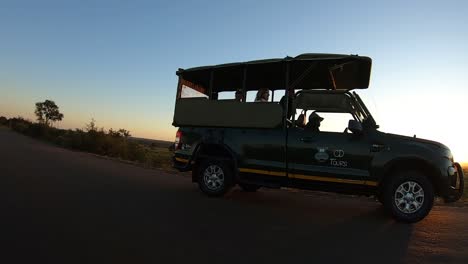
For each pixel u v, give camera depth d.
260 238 5.55
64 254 4.57
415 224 6.85
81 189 9.44
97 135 31.45
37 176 11.34
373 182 7.11
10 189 8.80
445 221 7.25
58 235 5.32
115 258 4.48
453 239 5.84
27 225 5.78
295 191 11.23
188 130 9.27
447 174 6.84
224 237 5.54
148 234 5.54
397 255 4.95
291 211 7.77
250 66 8.66
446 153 7.03
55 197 8.12
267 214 7.32
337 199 9.95
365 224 6.75
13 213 6.49
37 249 4.71
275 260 4.60
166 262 4.40
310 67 8.42
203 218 6.72
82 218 6.35
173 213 7.03
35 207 7.02
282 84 9.94
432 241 5.68
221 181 8.84
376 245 5.39
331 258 4.75
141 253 4.69
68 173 12.62
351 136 7.38
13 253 4.54
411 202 6.89
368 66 8.03
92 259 4.43
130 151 29.94
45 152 22.48
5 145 25.69
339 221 6.95
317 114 7.78
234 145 8.51
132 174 13.91
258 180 8.22
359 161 7.23
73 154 23.28
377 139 7.21
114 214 6.74
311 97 7.80
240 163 8.38
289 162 7.82
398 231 6.27
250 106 8.39
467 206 9.77
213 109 8.89
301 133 7.79
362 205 9.02
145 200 8.28
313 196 10.36
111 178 12.09
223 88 10.63
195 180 9.30
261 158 8.16
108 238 5.27
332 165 7.43
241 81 10.01
